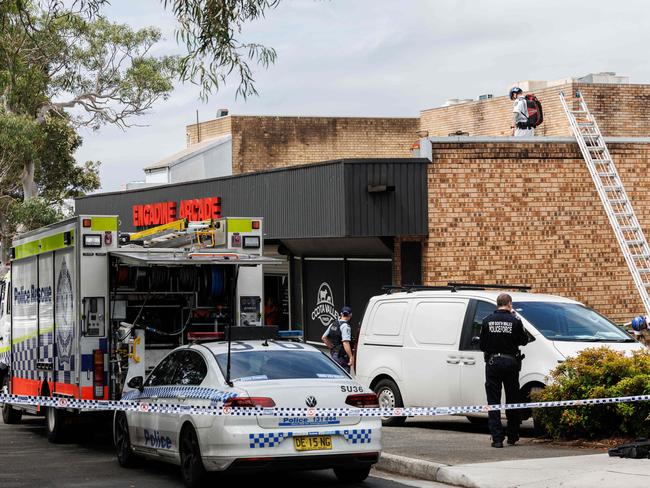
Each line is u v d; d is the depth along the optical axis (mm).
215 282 16641
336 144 48656
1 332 21500
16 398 14133
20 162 48750
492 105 42188
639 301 26344
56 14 18656
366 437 11719
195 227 17984
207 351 12492
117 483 12680
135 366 15680
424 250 25219
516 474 11664
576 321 15875
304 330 30078
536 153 25719
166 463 14492
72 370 16359
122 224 38312
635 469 11594
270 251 31219
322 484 12516
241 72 17188
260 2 17188
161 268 16312
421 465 12688
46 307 17688
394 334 17469
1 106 46844
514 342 14109
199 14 16938
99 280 16125
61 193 55469
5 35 23109
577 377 14227
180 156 47250
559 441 14383
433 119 45438
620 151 26484
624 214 25234
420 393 16812
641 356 14234
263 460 11258
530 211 25625
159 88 50000
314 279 29562
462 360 16125
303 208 26828
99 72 50094
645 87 39156
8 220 51500
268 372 11961
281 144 48312
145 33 49656
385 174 24828
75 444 17203
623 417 13867
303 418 11484
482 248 25266
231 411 11273
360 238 26219
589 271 25953
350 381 12055
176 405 12492
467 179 25250
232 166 47719
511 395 14117
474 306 16359
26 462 14789
